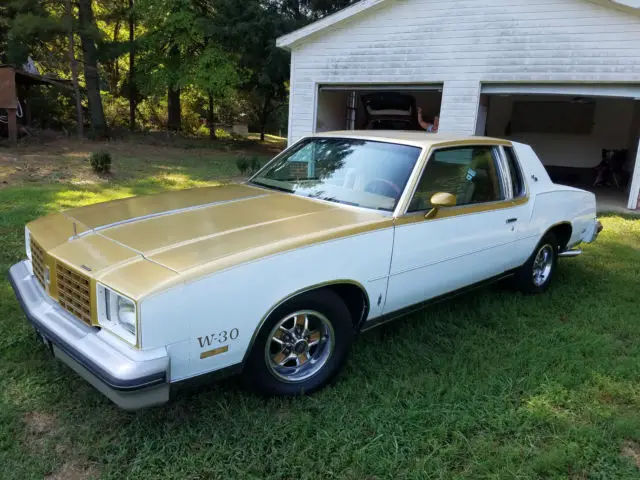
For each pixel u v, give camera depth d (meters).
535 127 16.36
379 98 12.95
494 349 3.88
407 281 3.55
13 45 18.59
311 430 2.81
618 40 10.23
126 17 22.81
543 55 10.88
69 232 3.08
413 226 3.47
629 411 3.14
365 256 3.20
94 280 2.51
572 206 5.28
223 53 21.92
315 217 3.29
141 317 2.32
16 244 5.67
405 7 11.88
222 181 11.79
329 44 12.76
